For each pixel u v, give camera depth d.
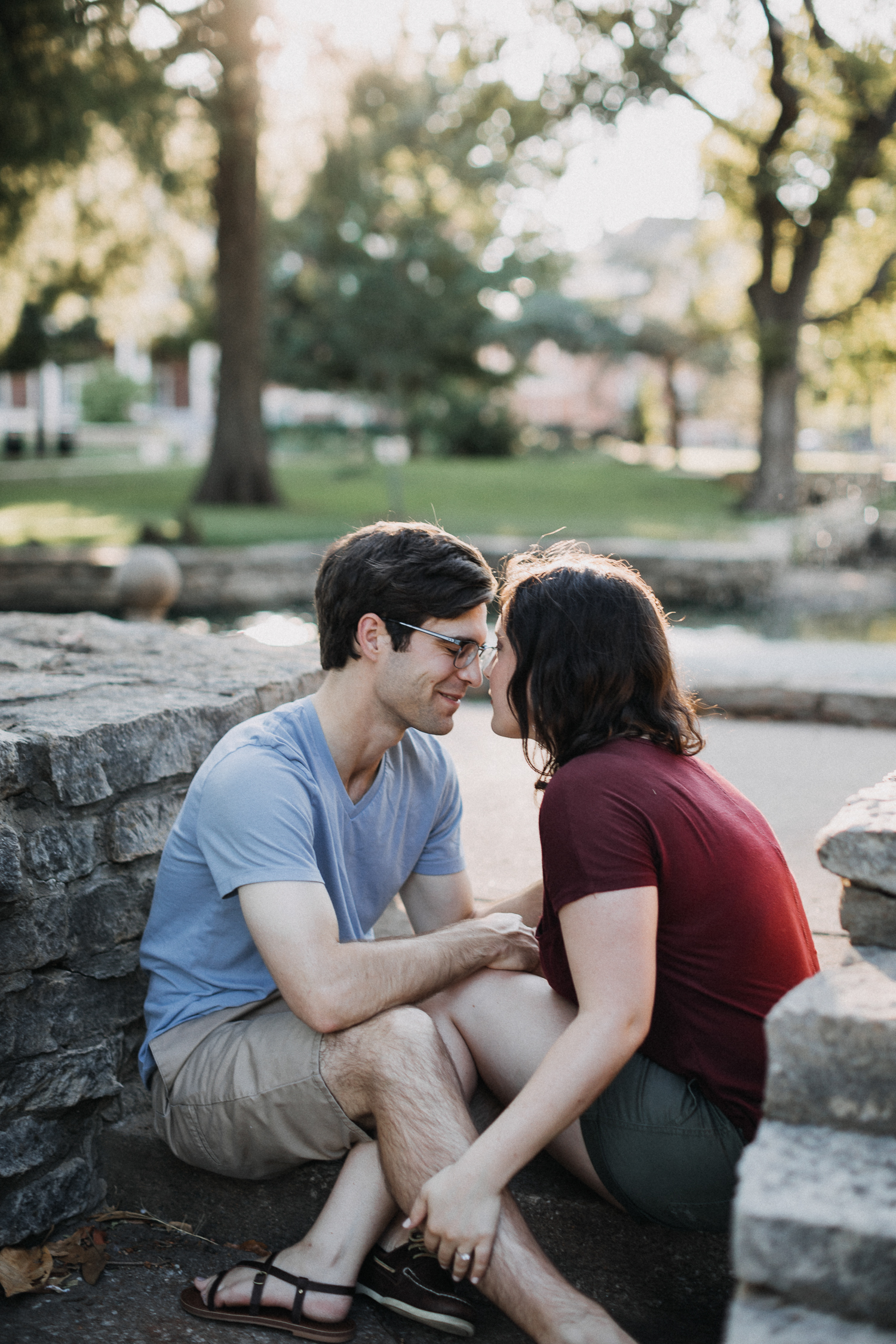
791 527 16.42
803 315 20.38
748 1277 1.30
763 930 1.67
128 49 13.09
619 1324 1.88
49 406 42.53
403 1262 1.77
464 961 1.88
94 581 11.86
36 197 14.41
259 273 19.03
